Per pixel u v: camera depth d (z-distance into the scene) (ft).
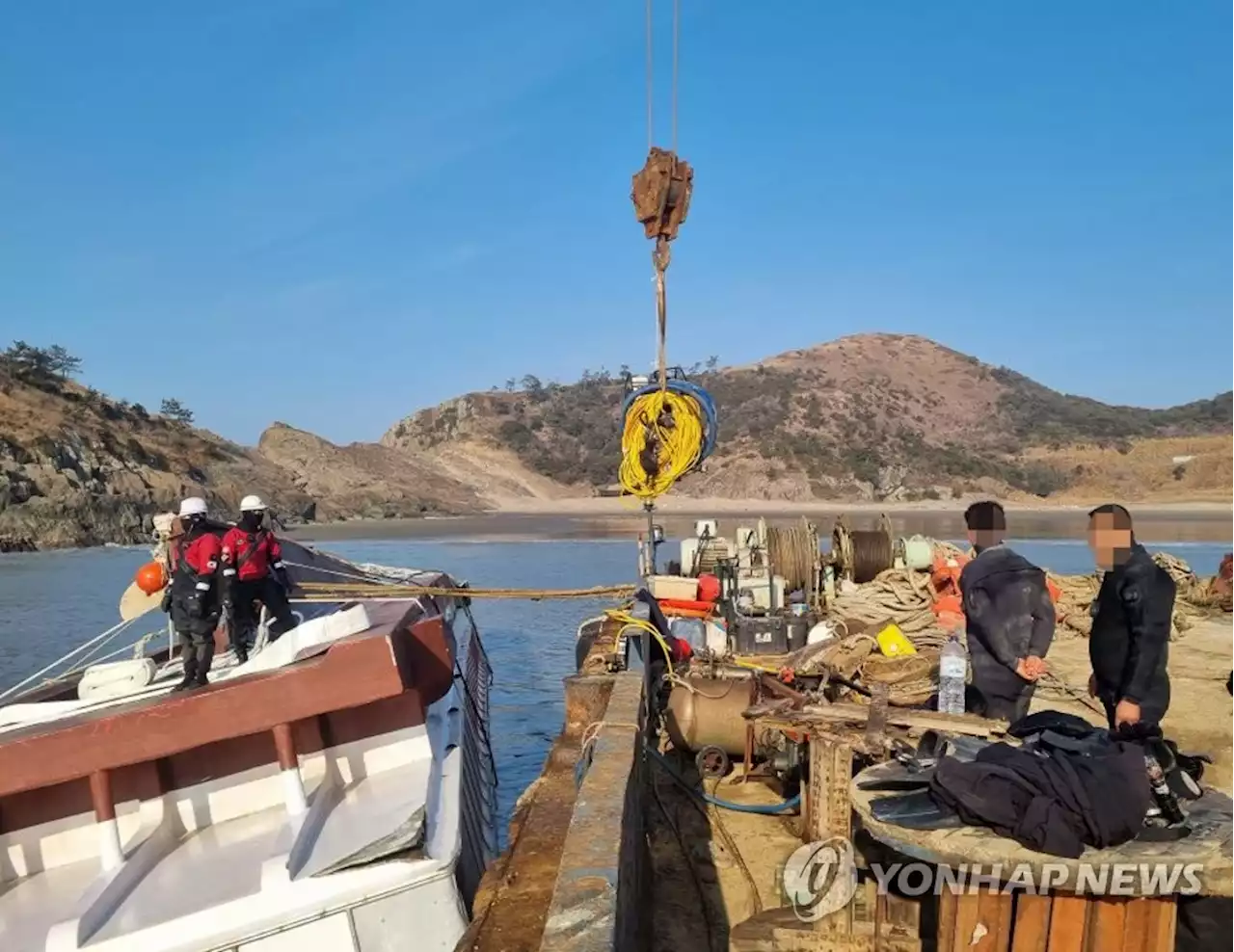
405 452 504.43
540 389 633.61
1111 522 15.47
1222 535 199.31
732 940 15.42
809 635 30.48
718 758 23.93
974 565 18.52
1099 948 11.19
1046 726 14.70
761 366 612.70
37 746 20.30
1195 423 522.88
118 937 18.06
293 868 19.07
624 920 11.76
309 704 21.50
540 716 53.21
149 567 29.55
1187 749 26.00
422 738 24.18
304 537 256.52
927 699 21.81
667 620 30.63
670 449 30.60
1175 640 40.22
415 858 19.47
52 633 90.07
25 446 244.01
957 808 12.09
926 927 14.64
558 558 163.84
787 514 339.16
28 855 21.12
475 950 12.22
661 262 29.53
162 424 361.51
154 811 21.72
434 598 42.06
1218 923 14.06
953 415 565.53
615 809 13.42
